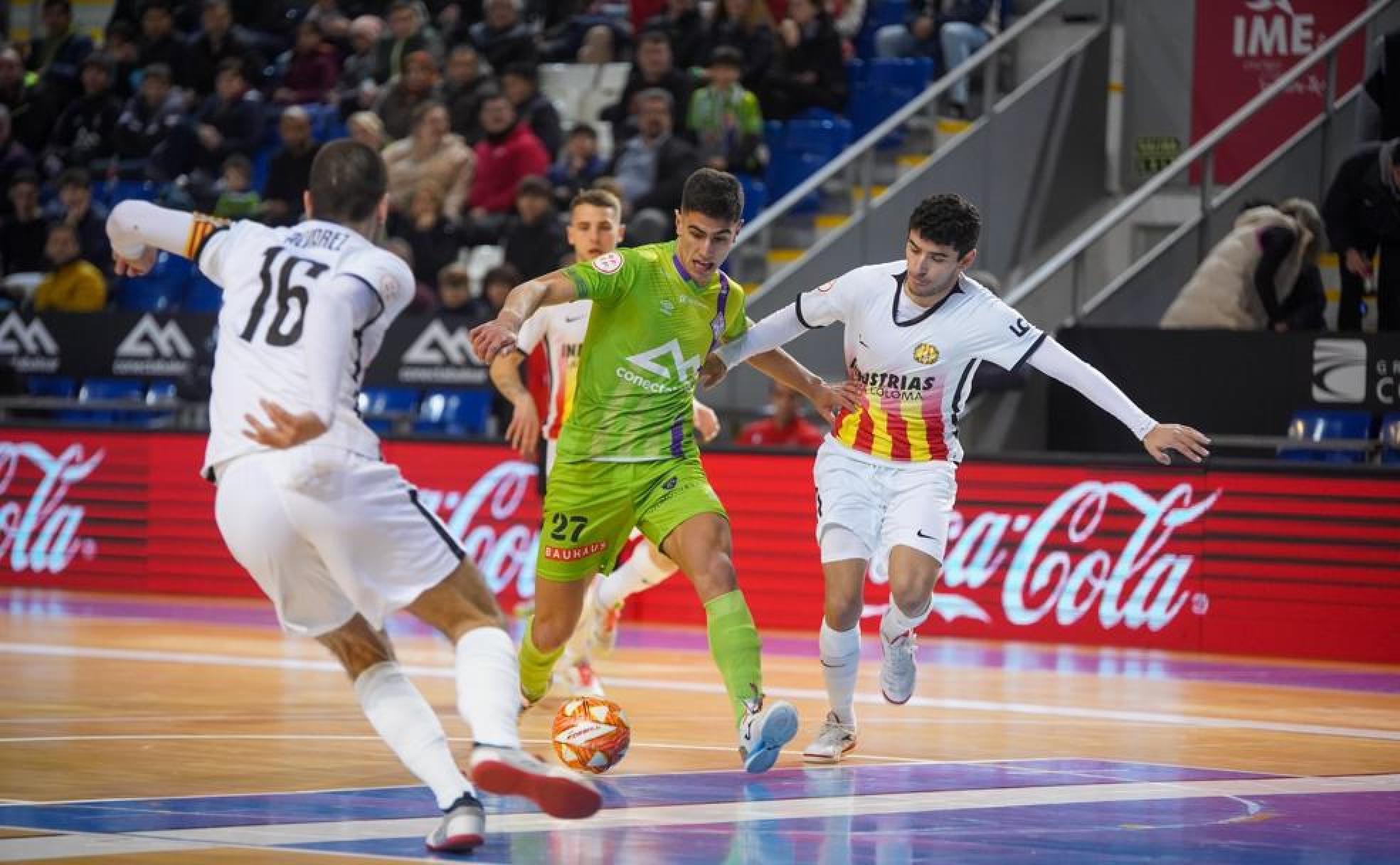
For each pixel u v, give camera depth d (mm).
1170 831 8328
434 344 23344
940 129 26656
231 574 23812
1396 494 19078
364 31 30641
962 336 10828
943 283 10664
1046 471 20516
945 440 11094
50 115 32031
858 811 8766
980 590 20750
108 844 7383
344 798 8781
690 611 21844
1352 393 20062
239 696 13547
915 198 24938
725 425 23125
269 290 7578
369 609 7473
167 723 11836
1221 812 8969
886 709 13852
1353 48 26312
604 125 28734
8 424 25203
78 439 24750
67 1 33781
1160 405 21000
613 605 13266
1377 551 19125
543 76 29875
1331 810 9148
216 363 7699
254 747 10695
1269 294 21312
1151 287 23172
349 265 7566
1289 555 19453
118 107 31453
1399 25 25641
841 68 27344
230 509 7453
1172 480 19984
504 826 8148
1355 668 18609
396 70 29609
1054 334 21750
